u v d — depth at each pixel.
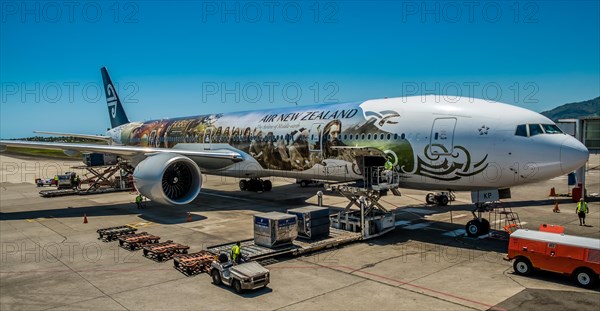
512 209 22.30
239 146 25.30
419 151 16.66
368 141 18.34
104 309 9.91
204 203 25.11
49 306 10.12
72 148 22.17
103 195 29.58
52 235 17.53
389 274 12.09
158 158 20.58
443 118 16.36
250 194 28.44
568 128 29.50
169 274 12.37
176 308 9.89
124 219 20.78
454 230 17.50
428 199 24.11
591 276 10.71
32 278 12.16
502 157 14.92
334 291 10.82
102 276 12.25
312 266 12.88
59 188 31.47
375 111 18.72
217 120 28.41
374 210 17.41
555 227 13.66
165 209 23.33
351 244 15.43
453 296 10.39
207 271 12.43
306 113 22.23
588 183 33.38
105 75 43.12
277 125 23.19
